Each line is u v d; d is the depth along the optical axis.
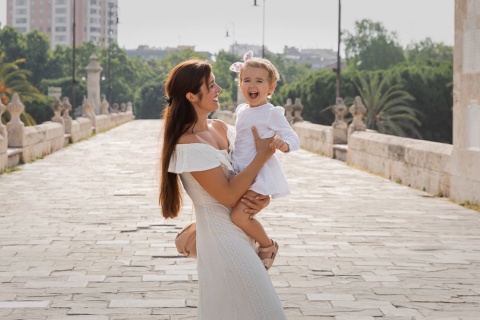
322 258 8.81
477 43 13.20
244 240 4.20
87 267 8.19
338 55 39.09
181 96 4.20
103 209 12.86
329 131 26.66
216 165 4.12
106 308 6.55
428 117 62.72
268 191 4.20
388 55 111.00
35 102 64.69
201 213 4.21
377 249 9.41
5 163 19.81
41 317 6.27
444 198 14.77
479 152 13.16
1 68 55.81
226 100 110.62
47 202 13.76
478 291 7.26
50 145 27.09
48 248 9.27
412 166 16.84
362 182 17.97
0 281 7.53
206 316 4.13
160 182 4.34
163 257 8.74
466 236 10.41
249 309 4.07
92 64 54.47
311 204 13.78
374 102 61.09
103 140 36.34
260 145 4.24
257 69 4.36
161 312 6.43
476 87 13.30
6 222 11.36
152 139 37.38
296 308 6.60
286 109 36.84
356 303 6.78
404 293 7.16
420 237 10.32
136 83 131.25
